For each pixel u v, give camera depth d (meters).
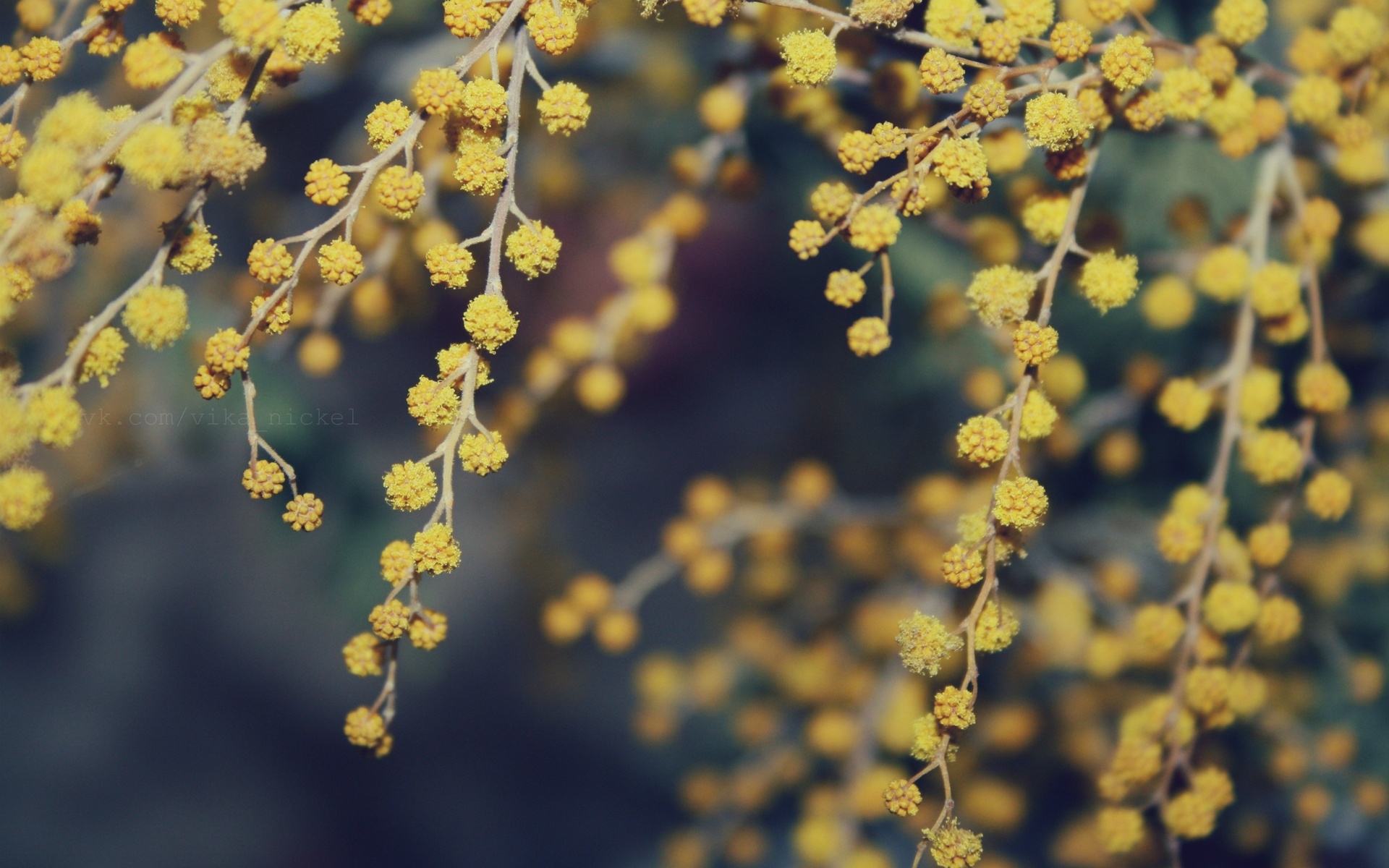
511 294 0.62
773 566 0.65
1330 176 0.46
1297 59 0.43
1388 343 0.53
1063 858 0.61
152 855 0.97
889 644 0.57
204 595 1.04
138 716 1.02
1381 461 0.53
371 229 0.44
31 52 0.38
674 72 0.52
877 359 0.66
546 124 0.38
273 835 0.99
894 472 0.72
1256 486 0.56
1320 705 0.58
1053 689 0.64
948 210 0.45
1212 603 0.42
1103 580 0.55
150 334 0.38
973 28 0.39
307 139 0.53
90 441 0.43
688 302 0.89
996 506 0.39
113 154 0.38
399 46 0.50
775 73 0.43
